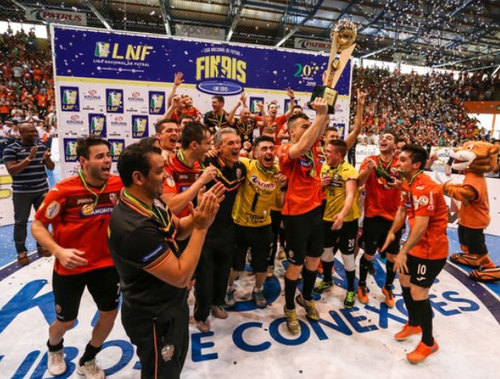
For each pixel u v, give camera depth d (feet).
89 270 6.89
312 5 35.83
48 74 45.98
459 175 20.04
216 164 8.70
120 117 15.48
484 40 48.21
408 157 8.13
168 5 34.60
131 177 4.65
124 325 5.15
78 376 7.41
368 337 9.18
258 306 10.72
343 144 10.71
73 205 6.72
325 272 11.78
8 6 38.47
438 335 9.35
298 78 18.01
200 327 9.26
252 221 9.79
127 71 15.30
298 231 8.78
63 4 35.17
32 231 6.39
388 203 10.83
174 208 6.70
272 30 44.21
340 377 7.58
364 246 11.25
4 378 7.38
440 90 61.36
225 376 7.54
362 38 47.37
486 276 12.75
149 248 4.42
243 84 17.07
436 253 7.92
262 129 16.63
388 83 57.67
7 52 46.19
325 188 10.89
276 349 8.54
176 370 5.21
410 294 8.71
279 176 9.22
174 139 9.82
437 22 40.63
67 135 14.94
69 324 7.16
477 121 59.98
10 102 42.16
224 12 37.24
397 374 7.73
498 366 8.09
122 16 38.09
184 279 4.69
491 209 19.39
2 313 9.91
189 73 16.10
